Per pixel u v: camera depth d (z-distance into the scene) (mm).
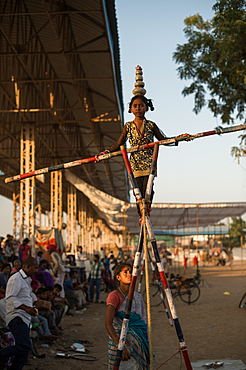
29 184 20594
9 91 20500
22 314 5309
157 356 6719
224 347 6949
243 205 25156
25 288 5453
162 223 34844
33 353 6758
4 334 5953
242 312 10750
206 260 47250
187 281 14102
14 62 17609
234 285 19125
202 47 11391
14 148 28219
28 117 21797
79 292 13078
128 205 26375
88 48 16125
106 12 12531
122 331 3055
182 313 11531
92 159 3553
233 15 9664
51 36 16250
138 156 3420
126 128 3527
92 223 48344
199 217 30000
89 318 11094
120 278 3797
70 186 36062
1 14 13102
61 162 29156
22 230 20156
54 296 9562
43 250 19719
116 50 15781
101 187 44094
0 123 20969
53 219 28031
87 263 23016
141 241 3217
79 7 13508
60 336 8438
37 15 14727
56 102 19938
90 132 27625
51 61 18516
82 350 7098
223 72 11281
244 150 9820
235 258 54625
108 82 18797
